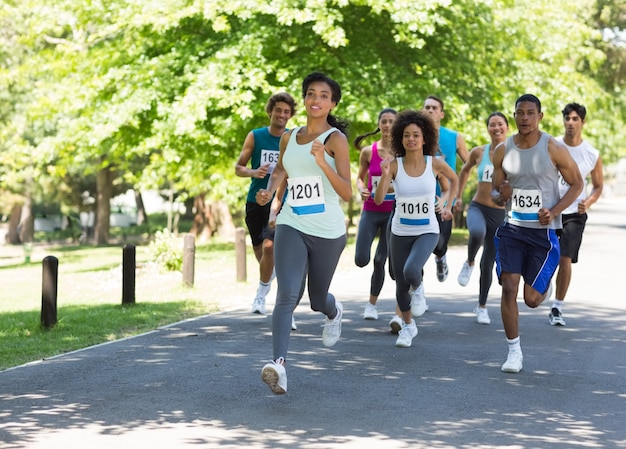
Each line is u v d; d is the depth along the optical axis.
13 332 14.04
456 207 15.07
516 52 38.59
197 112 31.80
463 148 14.70
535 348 12.54
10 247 65.00
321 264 9.59
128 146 38.44
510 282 10.97
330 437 8.20
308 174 9.48
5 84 49.03
